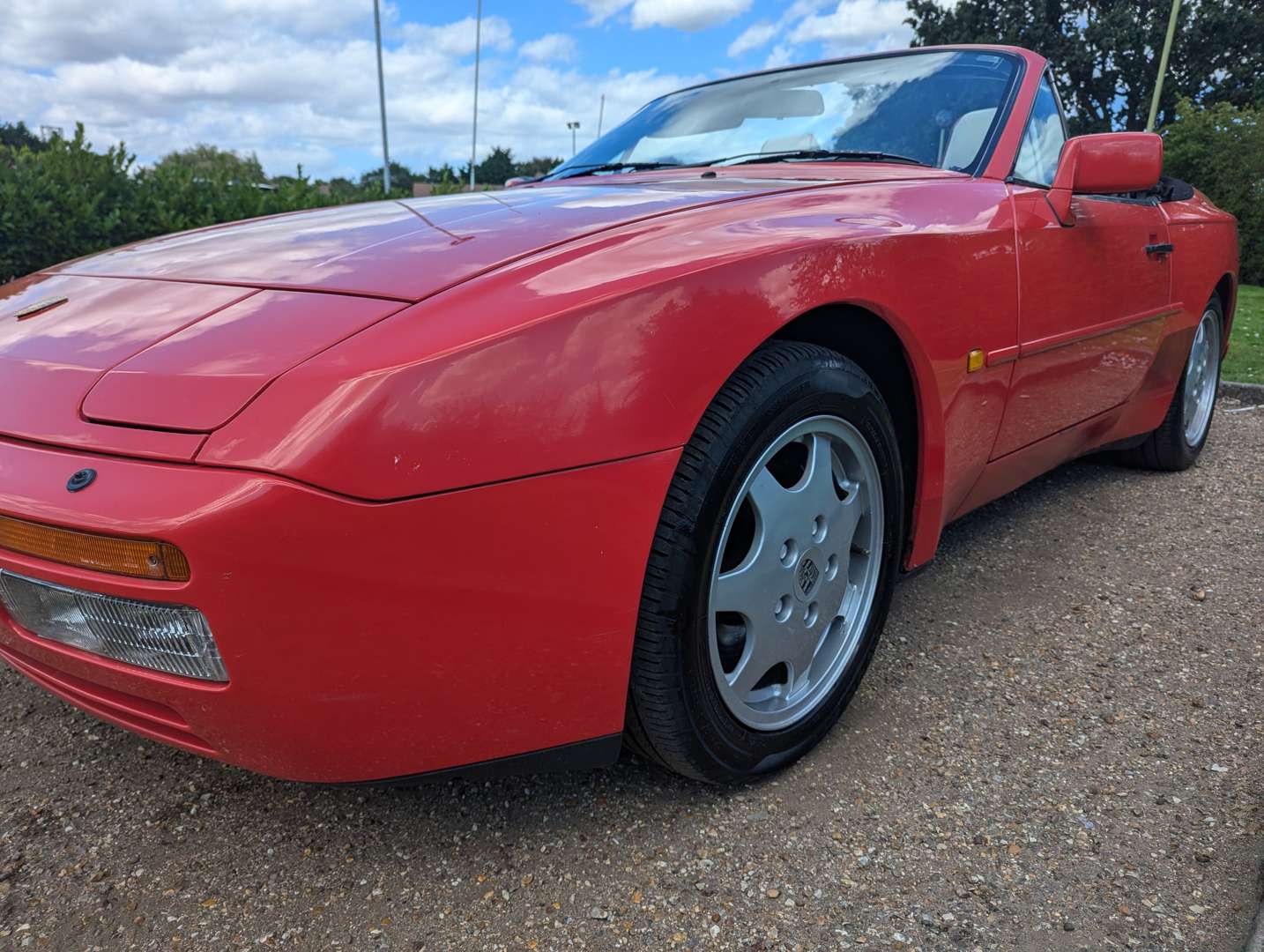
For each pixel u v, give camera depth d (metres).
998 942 1.22
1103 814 1.49
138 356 1.22
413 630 1.12
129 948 1.23
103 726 1.79
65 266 1.80
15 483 1.13
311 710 1.13
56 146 4.71
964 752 1.67
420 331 1.13
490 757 1.28
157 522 1.03
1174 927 1.24
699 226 1.45
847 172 2.04
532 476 1.14
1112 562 2.60
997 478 2.19
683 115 2.64
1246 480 3.42
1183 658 2.04
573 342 1.17
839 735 1.73
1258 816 1.48
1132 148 2.17
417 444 1.07
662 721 1.37
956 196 1.89
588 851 1.42
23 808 1.54
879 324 1.65
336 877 1.37
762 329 1.34
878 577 1.73
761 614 1.48
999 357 1.90
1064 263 2.14
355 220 1.72
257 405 1.08
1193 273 2.99
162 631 1.12
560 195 1.85
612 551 1.22
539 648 1.21
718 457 1.31
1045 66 2.50
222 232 1.82
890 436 1.67
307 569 1.05
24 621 1.27
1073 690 1.89
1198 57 30.55
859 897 1.31
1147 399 2.99
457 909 1.30
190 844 1.45
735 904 1.30
